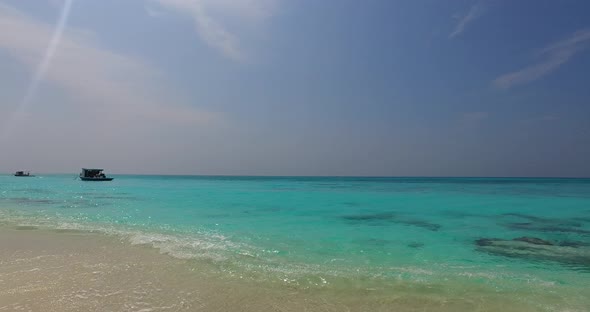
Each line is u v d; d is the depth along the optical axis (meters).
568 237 13.00
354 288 6.93
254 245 10.77
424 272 8.17
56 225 13.78
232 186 60.88
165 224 14.76
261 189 49.06
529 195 36.62
